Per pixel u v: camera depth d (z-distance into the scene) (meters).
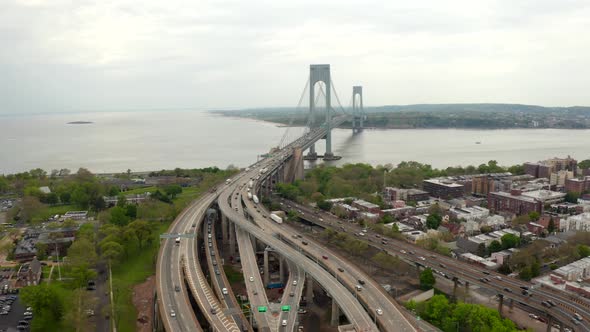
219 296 163.88
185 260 193.38
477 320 148.88
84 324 157.25
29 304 156.88
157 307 159.00
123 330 159.50
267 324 145.62
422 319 161.62
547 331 155.50
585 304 162.25
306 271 181.62
